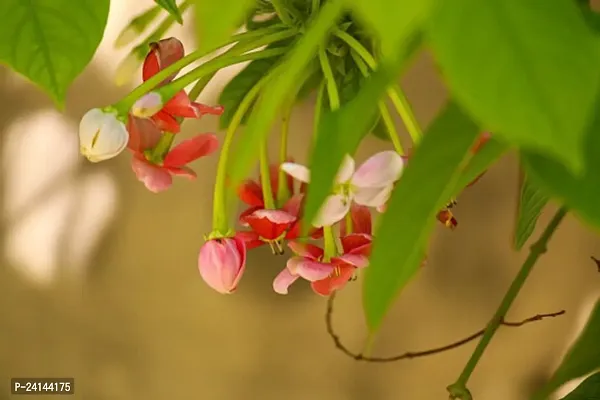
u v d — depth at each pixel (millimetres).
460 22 416
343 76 670
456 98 424
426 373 857
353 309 848
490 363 852
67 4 636
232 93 706
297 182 682
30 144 844
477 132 574
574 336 844
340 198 630
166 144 661
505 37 420
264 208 661
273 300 850
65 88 646
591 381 672
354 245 657
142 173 656
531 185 670
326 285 658
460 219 818
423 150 576
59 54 642
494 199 813
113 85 807
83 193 853
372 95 570
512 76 415
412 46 529
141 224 850
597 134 540
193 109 648
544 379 853
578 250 829
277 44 676
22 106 835
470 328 843
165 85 650
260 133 564
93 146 643
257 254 839
